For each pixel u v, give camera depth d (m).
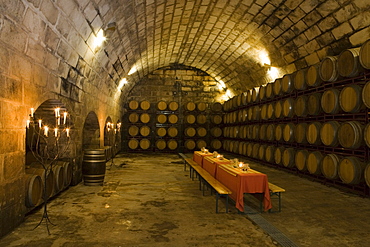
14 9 3.68
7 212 4.11
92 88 9.48
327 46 8.45
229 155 16.52
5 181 4.01
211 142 18.38
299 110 9.35
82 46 6.75
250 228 4.56
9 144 4.07
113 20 7.15
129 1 6.82
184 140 18.75
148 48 12.52
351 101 6.91
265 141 12.62
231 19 10.06
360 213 5.43
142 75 18.08
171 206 5.81
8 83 3.96
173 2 8.27
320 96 8.55
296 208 5.74
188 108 18.47
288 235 4.27
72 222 4.75
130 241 3.98
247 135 13.84
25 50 4.39
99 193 6.87
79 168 8.09
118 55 10.27
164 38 11.99
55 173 6.14
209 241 4.02
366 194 6.65
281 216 5.21
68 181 6.97
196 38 12.98
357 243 3.99
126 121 18.66
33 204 4.87
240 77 15.68
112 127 13.57
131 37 9.59
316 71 8.49
